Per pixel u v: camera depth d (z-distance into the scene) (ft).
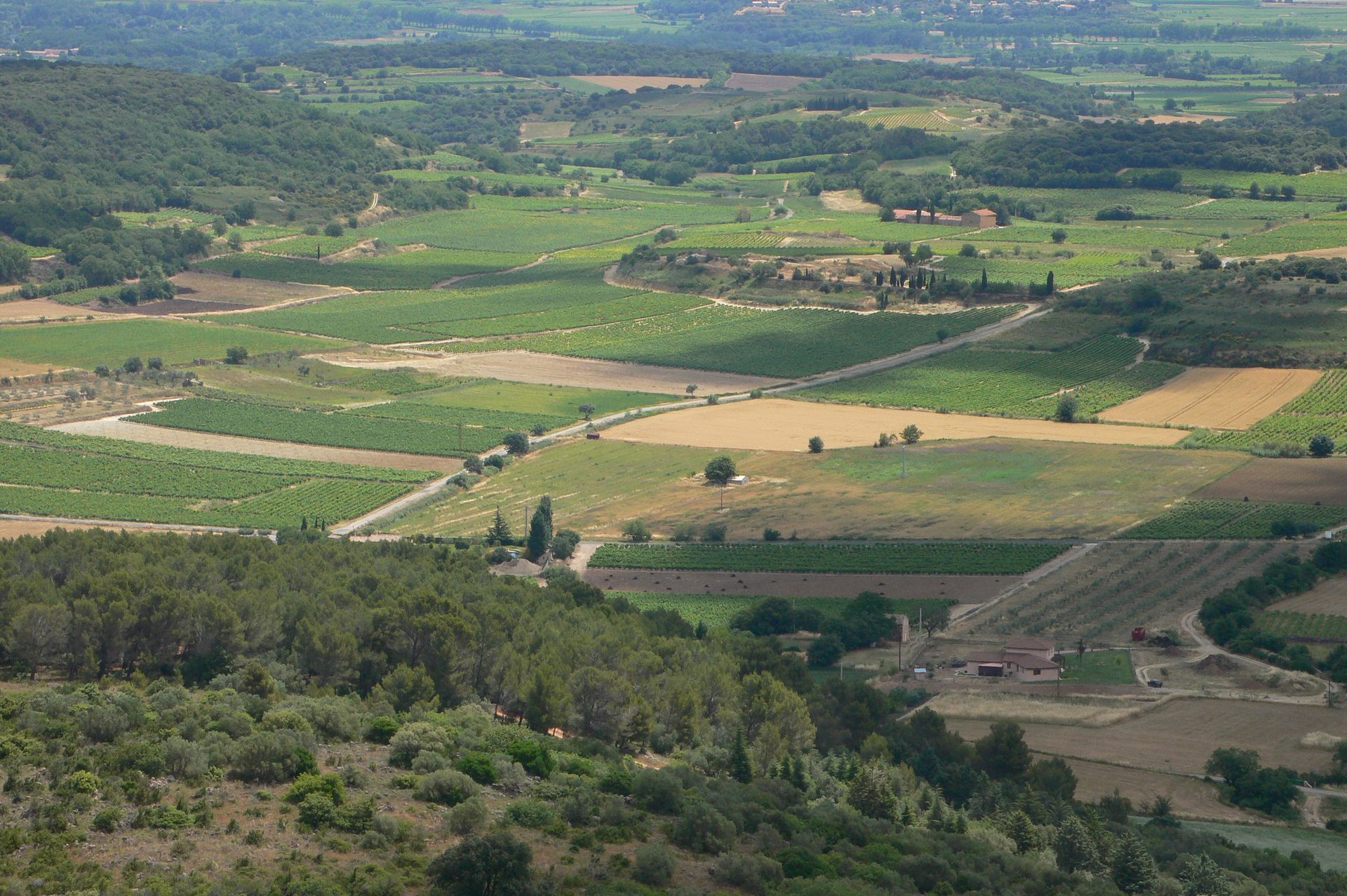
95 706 472.44
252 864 386.11
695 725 602.44
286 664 590.14
